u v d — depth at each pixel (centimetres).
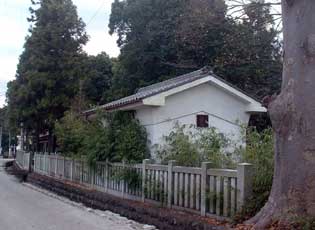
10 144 9319
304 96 842
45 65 3362
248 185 960
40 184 2595
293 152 846
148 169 1400
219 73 2539
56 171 2653
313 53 839
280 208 847
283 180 855
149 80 3198
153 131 1688
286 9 891
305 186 830
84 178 2069
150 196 1380
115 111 1800
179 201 1206
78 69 3425
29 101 3447
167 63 2881
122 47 3359
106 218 1349
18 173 3709
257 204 943
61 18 3453
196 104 1772
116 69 3609
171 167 1255
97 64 3903
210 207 1063
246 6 1570
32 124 3553
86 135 2081
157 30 3002
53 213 1443
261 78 2622
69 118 2523
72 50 3453
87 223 1243
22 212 1441
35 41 3403
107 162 1728
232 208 987
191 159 1298
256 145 1098
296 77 854
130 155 1611
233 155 1247
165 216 1145
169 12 2964
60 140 2450
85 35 3512
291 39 872
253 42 1850
